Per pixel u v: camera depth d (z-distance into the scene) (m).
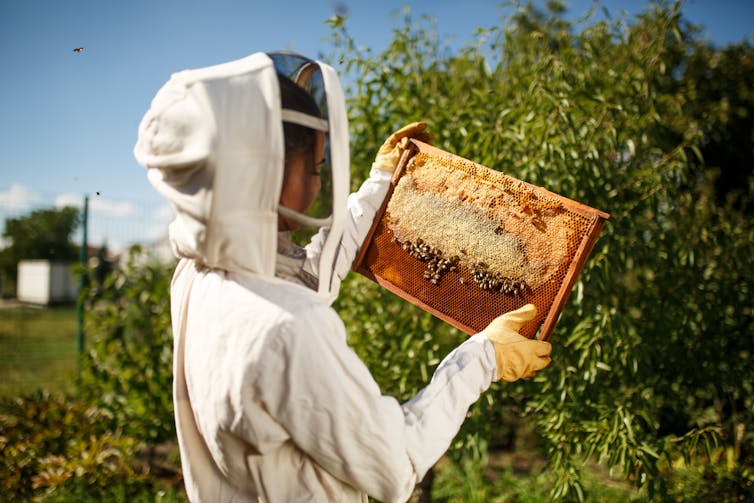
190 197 0.89
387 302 2.86
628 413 2.33
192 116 0.88
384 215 1.49
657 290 2.74
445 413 1.04
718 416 3.09
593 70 2.73
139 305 4.08
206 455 1.11
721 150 5.28
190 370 1.04
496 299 1.34
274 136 0.89
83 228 5.16
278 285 0.96
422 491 3.11
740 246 2.87
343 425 0.92
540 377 2.55
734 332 2.85
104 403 4.00
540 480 3.42
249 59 0.96
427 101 2.83
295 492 1.00
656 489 2.45
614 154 2.59
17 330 11.03
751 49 5.67
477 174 1.38
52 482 3.39
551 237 1.27
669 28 2.64
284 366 0.90
